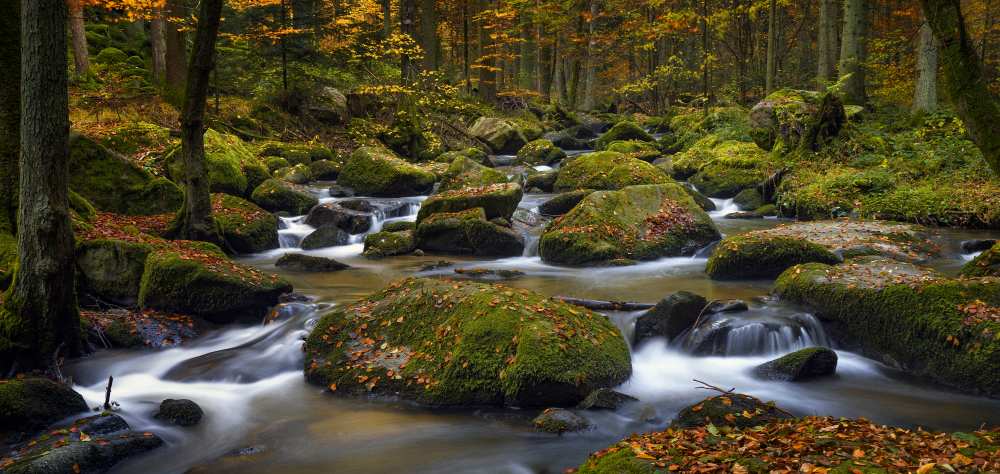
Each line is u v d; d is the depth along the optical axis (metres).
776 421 5.38
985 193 13.72
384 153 19.16
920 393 6.65
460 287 7.49
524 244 13.27
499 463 5.32
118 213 13.09
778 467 4.01
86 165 13.05
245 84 25.61
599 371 6.60
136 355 7.65
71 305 7.06
